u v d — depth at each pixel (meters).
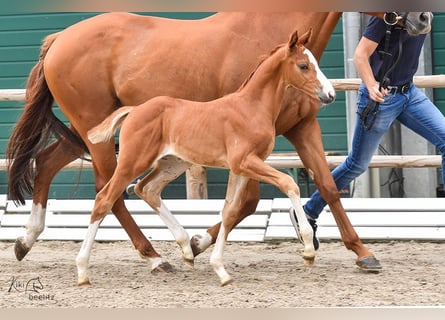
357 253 10.75
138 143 9.84
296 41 9.55
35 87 11.67
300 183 17.30
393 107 10.74
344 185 11.43
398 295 9.30
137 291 9.78
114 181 9.92
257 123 9.55
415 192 17.41
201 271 11.13
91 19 11.42
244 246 13.48
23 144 11.75
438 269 11.05
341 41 17.47
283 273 10.91
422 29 10.12
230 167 9.62
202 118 9.71
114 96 11.21
